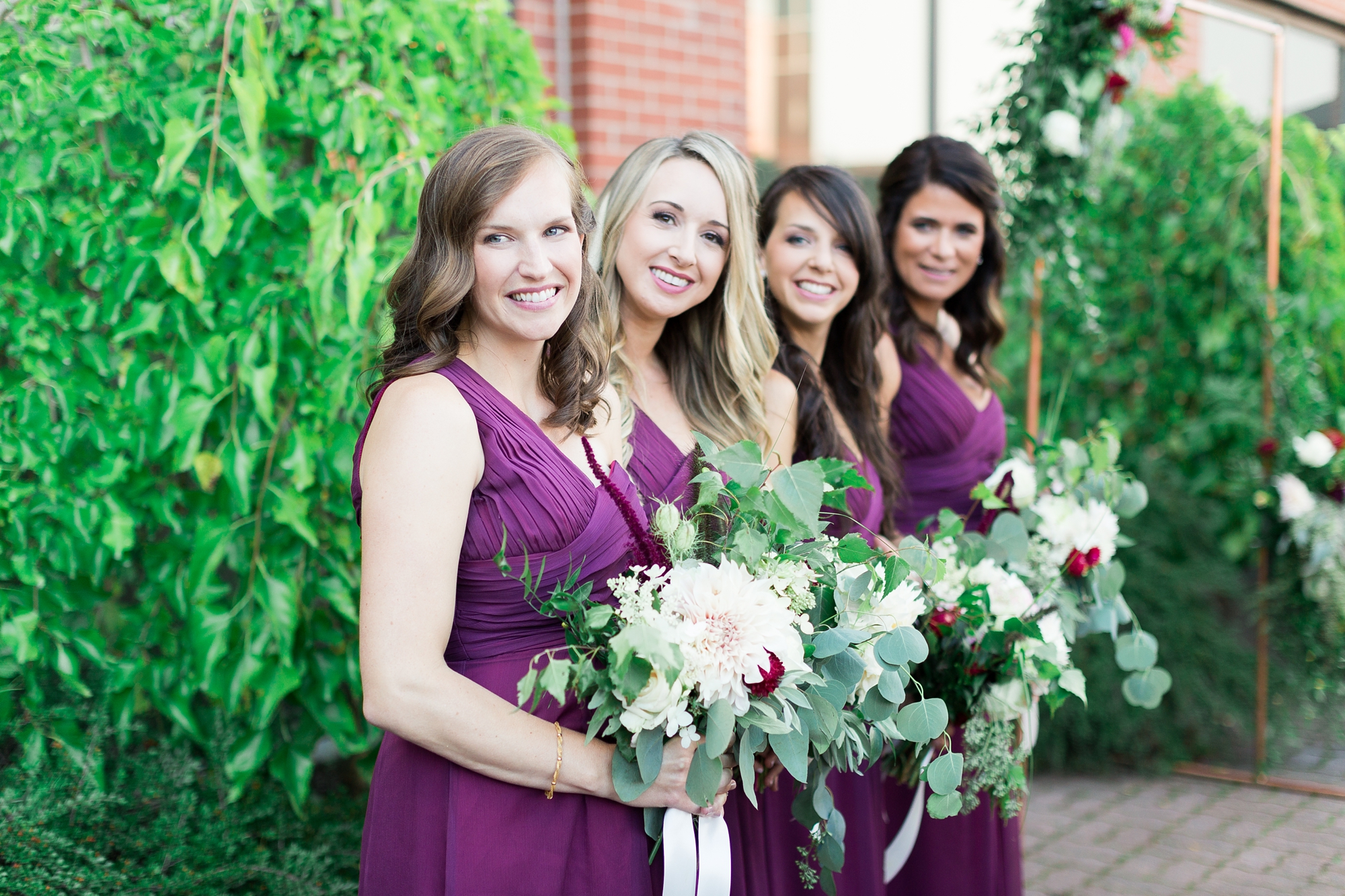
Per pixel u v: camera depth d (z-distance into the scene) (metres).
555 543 1.58
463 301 1.60
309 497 2.62
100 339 2.41
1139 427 4.61
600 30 4.30
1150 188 4.50
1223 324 4.34
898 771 2.26
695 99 4.67
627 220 2.03
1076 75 3.32
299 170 2.55
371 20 2.51
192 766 2.53
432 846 1.58
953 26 5.09
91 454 2.42
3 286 2.31
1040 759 4.09
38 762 2.37
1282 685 4.17
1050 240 3.48
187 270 2.34
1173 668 4.04
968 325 2.96
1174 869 3.32
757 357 2.19
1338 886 3.20
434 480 1.49
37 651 2.35
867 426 2.54
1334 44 4.49
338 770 3.05
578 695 1.51
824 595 1.75
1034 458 2.72
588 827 1.61
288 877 2.42
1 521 2.34
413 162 2.53
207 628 2.44
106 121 2.38
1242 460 4.30
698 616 1.54
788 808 2.13
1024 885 3.22
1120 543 2.56
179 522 2.54
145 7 2.34
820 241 2.38
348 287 2.43
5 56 2.23
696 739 1.55
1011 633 2.14
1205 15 3.62
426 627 1.47
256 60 2.33
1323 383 4.52
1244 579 4.42
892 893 2.58
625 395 2.02
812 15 5.12
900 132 5.27
